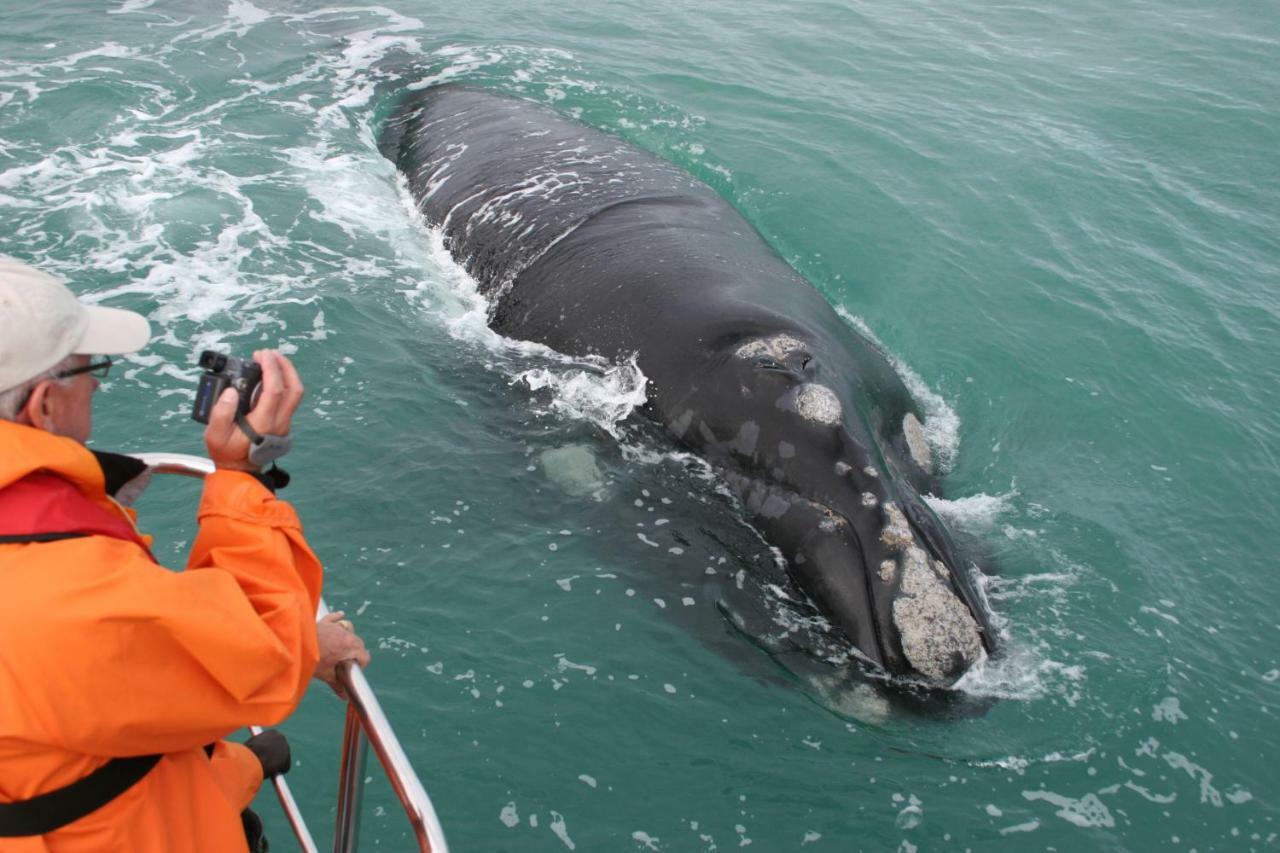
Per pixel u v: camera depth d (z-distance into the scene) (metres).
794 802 5.18
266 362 2.53
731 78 14.37
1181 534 7.30
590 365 7.86
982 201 11.78
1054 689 5.79
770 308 7.67
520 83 13.77
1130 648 6.13
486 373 8.12
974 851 5.02
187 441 7.25
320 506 6.72
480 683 5.66
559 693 5.64
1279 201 12.27
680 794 5.20
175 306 8.76
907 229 11.15
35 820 2.04
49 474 2.11
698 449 6.88
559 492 6.91
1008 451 8.05
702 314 7.52
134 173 10.95
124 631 1.98
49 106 12.16
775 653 5.86
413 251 10.19
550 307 8.55
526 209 9.95
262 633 2.17
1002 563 6.67
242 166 11.34
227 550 2.40
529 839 4.95
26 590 1.93
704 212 9.82
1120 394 8.90
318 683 5.61
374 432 7.41
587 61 14.60
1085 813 5.23
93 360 2.31
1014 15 17.50
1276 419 8.73
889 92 14.30
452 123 12.18
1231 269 10.90
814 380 6.72
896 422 7.50
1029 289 10.30
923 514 6.37
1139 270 10.76
